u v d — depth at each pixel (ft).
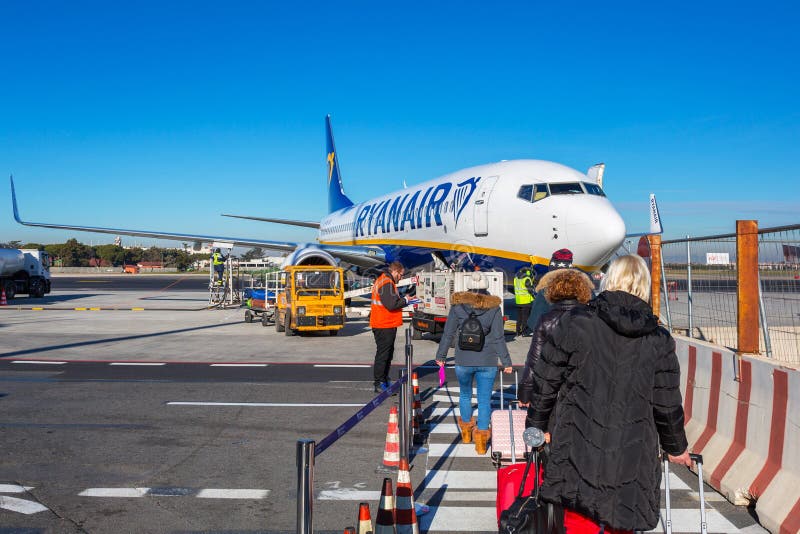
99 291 155.02
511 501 15.16
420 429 26.11
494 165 63.62
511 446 18.58
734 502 19.02
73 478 21.35
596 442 11.07
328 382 38.19
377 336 34.71
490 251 59.93
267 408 31.42
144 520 17.97
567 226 53.57
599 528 11.29
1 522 17.72
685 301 26.99
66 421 28.78
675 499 19.57
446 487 20.80
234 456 23.76
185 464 22.84
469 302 24.20
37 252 122.93
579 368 11.41
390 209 82.94
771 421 18.58
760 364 19.34
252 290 73.77
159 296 132.46
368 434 26.91
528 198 56.44
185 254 500.33
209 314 86.53
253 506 19.02
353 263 89.71
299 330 59.88
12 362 45.27
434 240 69.51
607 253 53.26
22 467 22.41
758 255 20.59
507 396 34.04
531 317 24.86
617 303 11.34
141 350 51.44
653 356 11.24
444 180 71.26
